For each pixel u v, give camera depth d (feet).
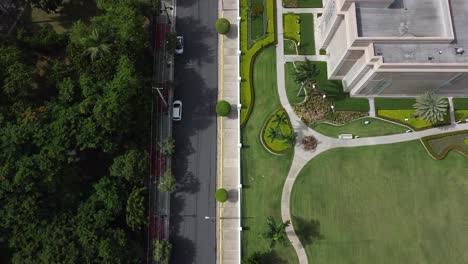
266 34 232.94
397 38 177.68
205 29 240.73
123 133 197.26
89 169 202.18
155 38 236.02
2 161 165.48
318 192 209.36
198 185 214.69
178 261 204.23
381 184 210.59
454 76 190.19
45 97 201.36
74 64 192.95
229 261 203.10
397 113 219.00
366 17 184.96
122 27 194.90
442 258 200.95
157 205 211.41
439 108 199.52
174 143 220.43
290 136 211.41
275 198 208.74
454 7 189.98
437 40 179.52
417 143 216.33
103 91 186.50
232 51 236.22
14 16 231.50
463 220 205.67
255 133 219.20
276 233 182.60
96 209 181.06
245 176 212.64
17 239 169.48
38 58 217.77
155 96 223.51
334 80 225.76
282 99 223.51
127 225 192.65
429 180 211.00
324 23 219.41
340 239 202.69
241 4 240.53
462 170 212.64
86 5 235.61
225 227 207.92
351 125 218.59
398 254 201.16
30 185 162.81
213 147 220.02
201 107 226.99
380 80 196.54
